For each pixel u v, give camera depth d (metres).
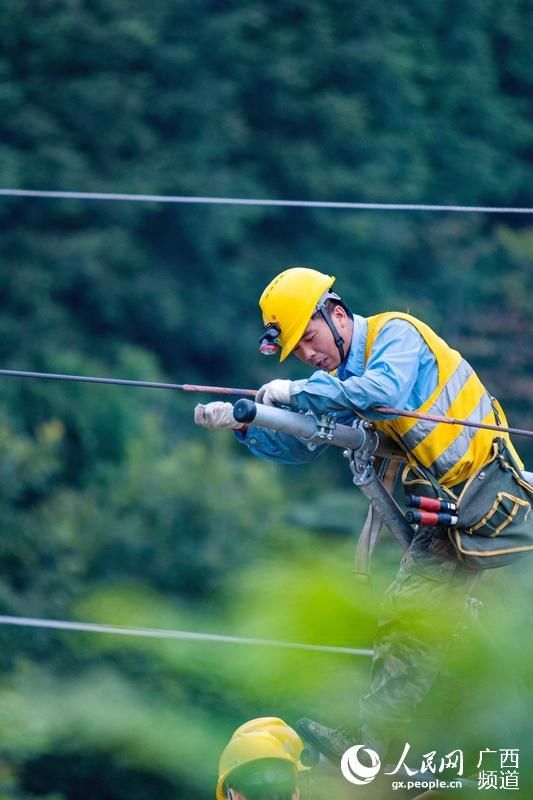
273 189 61.50
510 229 65.00
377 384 9.39
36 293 58.50
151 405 56.06
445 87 63.06
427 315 60.16
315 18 60.81
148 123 61.12
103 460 50.09
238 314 62.12
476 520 9.53
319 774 9.54
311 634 3.63
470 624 4.48
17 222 59.91
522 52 65.12
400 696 9.12
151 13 61.31
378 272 61.19
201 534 38.06
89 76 61.00
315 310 9.99
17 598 35.09
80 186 59.59
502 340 58.84
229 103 60.91
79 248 59.03
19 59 60.72
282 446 10.64
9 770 16.58
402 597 4.61
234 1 62.03
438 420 9.31
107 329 60.34
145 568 37.53
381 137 61.41
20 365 55.78
